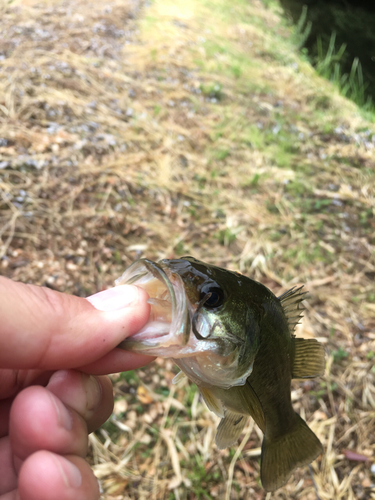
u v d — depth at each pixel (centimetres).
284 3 101
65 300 10
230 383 12
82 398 10
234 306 12
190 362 12
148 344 10
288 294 14
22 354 9
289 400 14
